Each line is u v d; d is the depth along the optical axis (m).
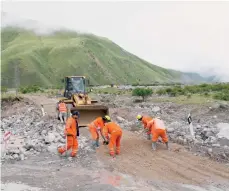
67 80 22.47
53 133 15.29
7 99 35.31
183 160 11.19
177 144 13.48
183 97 36.69
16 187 8.88
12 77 187.38
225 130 14.57
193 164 10.73
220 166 10.50
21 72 196.88
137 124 18.62
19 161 11.57
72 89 22.08
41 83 194.25
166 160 11.22
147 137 14.48
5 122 22.12
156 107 26.25
